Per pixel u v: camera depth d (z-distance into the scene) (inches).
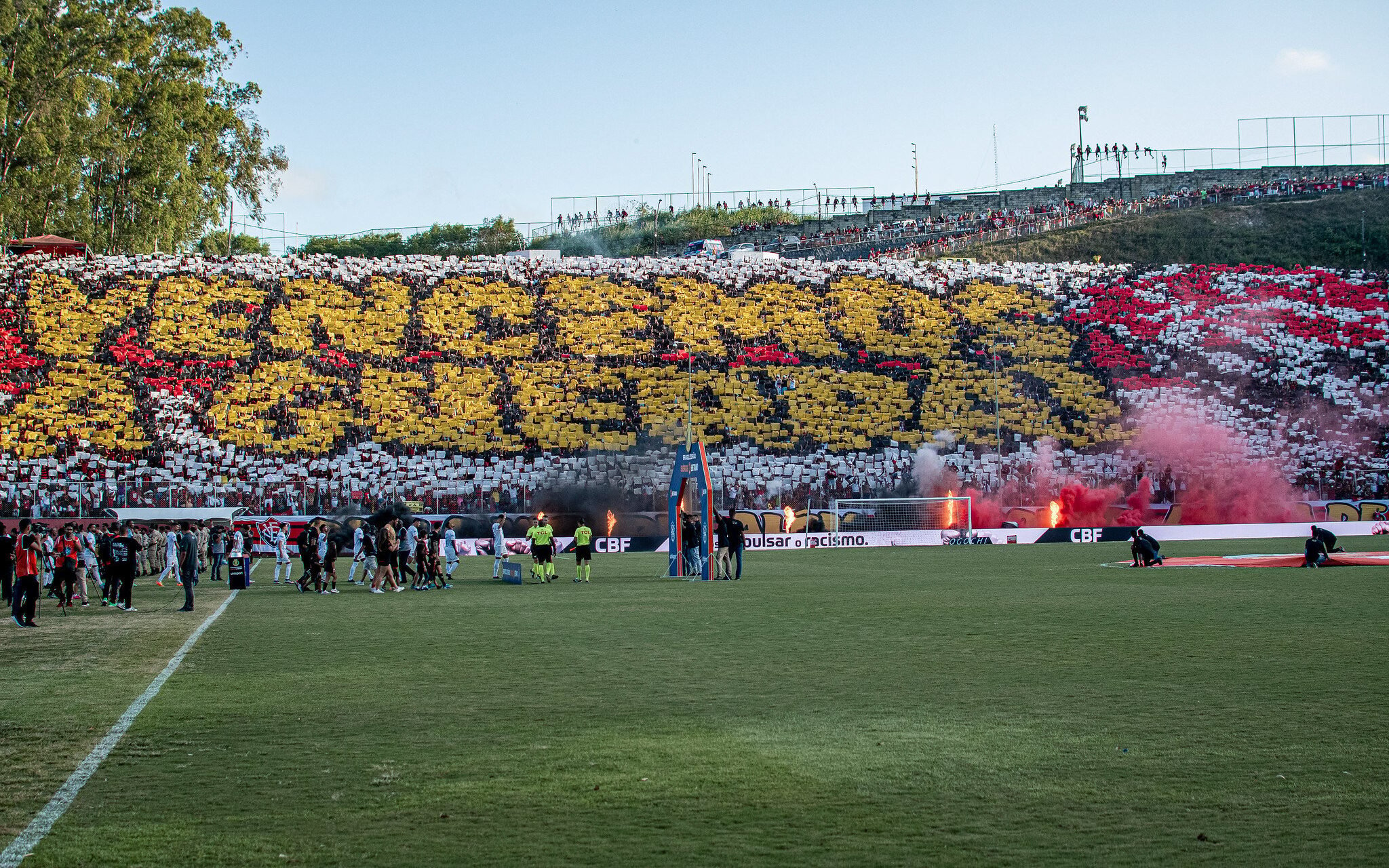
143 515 1916.8
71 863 328.8
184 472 2242.9
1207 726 490.9
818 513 2217.0
